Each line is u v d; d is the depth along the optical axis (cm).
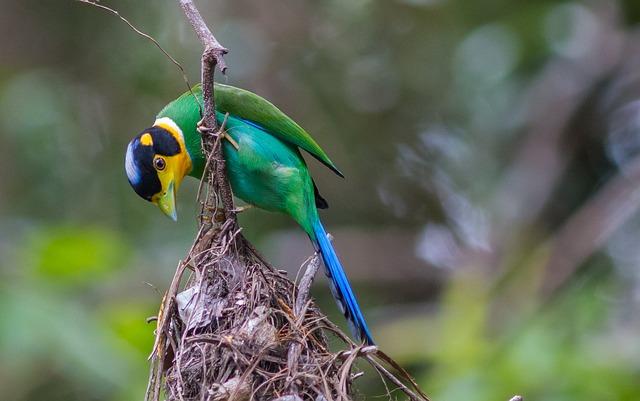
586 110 1580
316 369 669
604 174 1590
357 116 1517
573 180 1588
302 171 816
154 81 1413
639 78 1570
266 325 678
